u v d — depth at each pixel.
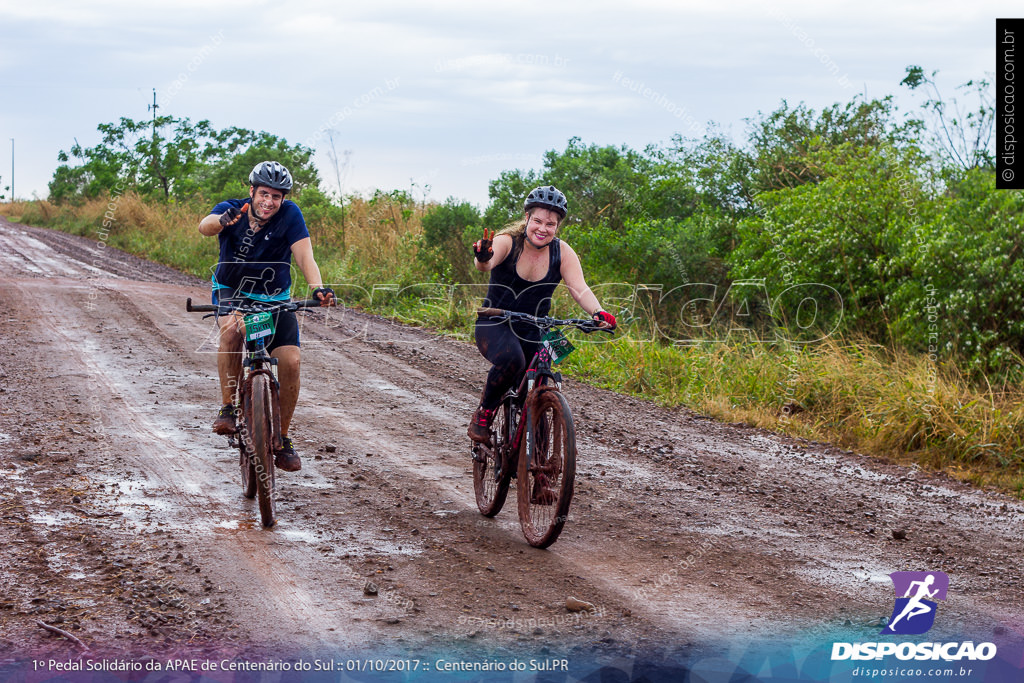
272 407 4.95
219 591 3.91
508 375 4.95
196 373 8.96
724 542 4.97
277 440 4.99
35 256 20.66
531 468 4.77
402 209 20.14
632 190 15.62
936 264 9.86
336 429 7.25
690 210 15.70
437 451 6.77
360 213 20.88
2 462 5.58
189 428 6.82
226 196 27.70
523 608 3.94
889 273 10.49
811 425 8.52
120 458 5.89
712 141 16.05
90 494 5.11
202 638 3.47
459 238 16.52
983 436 7.36
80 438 6.29
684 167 16.02
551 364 4.89
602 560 4.59
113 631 3.48
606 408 8.91
